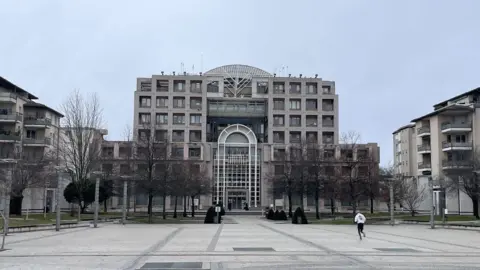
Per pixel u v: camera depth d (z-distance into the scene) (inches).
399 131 4128.9
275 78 4298.7
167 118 4190.5
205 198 4008.4
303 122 4256.9
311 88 4325.8
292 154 3127.5
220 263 710.5
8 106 2970.0
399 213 3233.3
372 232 1539.1
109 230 1595.7
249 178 4082.2
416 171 3700.8
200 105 4237.2
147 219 2406.5
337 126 4271.7
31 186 2368.4
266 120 4375.0
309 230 1626.5
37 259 760.3
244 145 4143.7
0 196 1946.4
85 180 2447.1
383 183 2997.0
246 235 1334.9
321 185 2770.7
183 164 2780.5
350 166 2436.0
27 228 1520.7
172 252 864.3
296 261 735.1
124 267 669.9
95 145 2608.3
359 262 724.7
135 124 4136.3
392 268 658.2
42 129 3142.2
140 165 2346.2
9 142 2770.7
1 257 787.4
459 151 2965.1
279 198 3848.4
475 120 2960.1
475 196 2370.8
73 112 2518.5
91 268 657.6
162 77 4232.3
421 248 956.0
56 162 2516.0
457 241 1156.5
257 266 677.3
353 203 2434.8
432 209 1828.2
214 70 4857.3
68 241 1118.4
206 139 4269.2
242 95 4542.3
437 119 3095.5
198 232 1480.1
